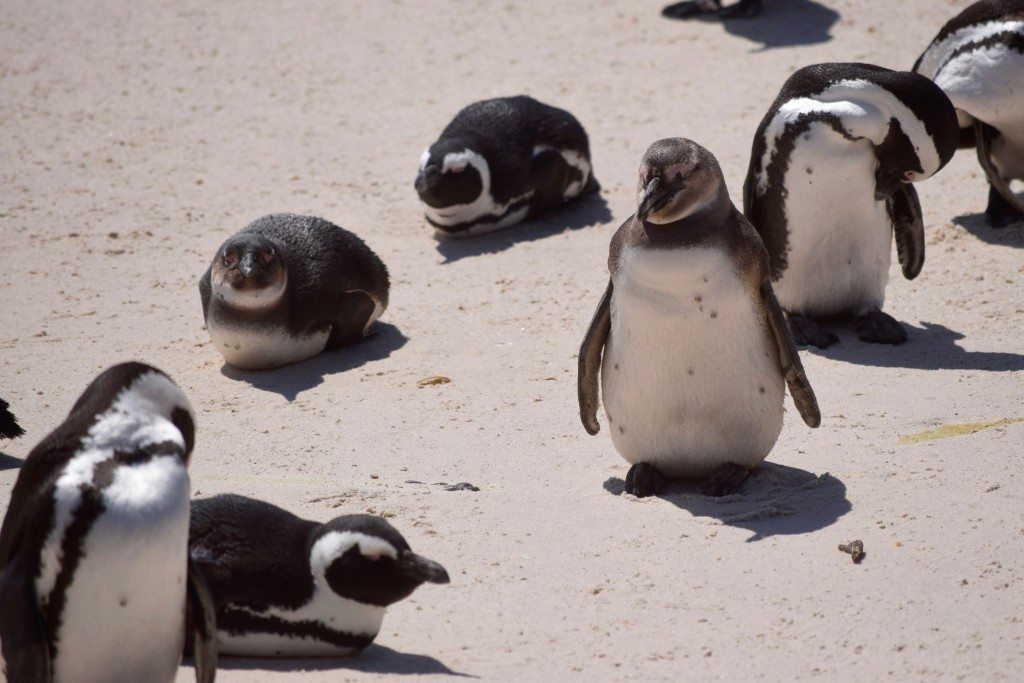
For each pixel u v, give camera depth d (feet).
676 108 73.31
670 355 30.60
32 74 85.05
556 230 59.16
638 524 30.07
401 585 23.20
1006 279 49.65
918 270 46.29
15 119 76.89
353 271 47.34
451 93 78.95
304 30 92.43
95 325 50.08
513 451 37.14
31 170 68.74
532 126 60.13
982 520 28.76
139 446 20.65
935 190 60.49
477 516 30.68
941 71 51.75
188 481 20.34
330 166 68.69
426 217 59.26
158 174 68.03
